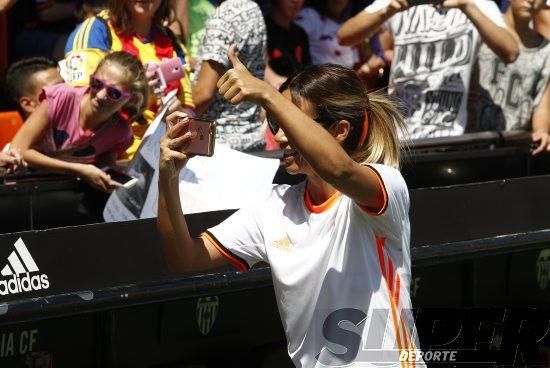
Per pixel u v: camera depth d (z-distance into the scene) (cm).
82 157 1132
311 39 1706
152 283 935
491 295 1198
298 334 764
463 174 1384
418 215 1097
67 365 923
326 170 682
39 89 1287
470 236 1137
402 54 1504
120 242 933
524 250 1184
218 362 1016
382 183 705
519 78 1523
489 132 1435
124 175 1096
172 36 1311
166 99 1126
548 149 1448
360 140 760
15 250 873
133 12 1251
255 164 1127
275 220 772
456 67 1485
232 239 785
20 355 896
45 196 1109
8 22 1581
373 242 733
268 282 981
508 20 1515
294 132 675
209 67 1308
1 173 1083
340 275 738
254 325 1034
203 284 945
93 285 914
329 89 744
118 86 1091
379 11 1441
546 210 1207
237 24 1305
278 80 1625
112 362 935
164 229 760
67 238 903
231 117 1350
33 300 873
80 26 1261
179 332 980
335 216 744
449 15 1476
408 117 1502
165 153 732
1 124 1270
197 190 1095
